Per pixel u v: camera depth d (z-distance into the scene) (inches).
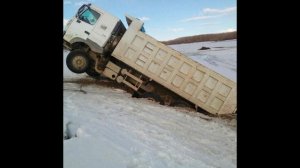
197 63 460.1
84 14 475.2
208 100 459.8
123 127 302.4
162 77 463.2
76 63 464.4
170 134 319.0
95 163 197.5
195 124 386.9
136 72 476.4
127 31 460.8
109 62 476.4
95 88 491.5
